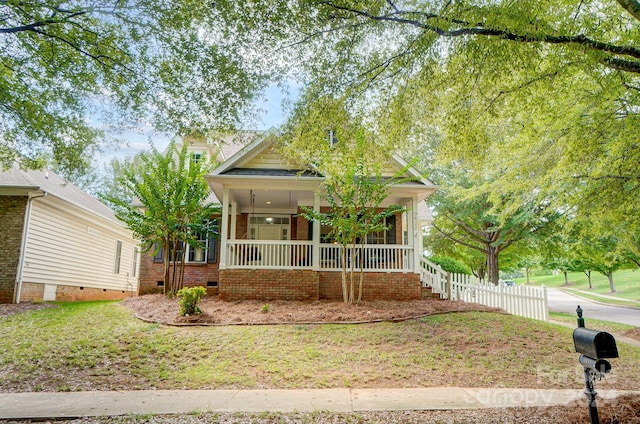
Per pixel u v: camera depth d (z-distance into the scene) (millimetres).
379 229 11641
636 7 5121
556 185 9562
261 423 4551
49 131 7605
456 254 27859
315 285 12961
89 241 17719
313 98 6836
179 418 4707
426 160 15781
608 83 6711
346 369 6840
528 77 6719
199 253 17219
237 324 9328
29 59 6805
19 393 5664
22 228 13055
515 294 12375
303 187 13305
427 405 5148
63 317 10117
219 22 6031
